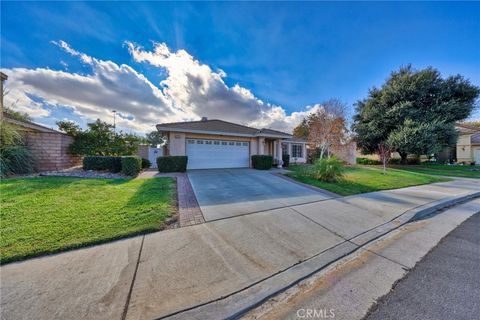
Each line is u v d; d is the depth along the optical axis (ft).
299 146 71.97
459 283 7.38
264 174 34.14
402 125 59.93
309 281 7.63
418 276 7.87
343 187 25.29
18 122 29.48
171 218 13.20
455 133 57.11
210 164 42.57
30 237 9.75
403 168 60.49
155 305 6.07
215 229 11.89
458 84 57.16
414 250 10.26
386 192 24.16
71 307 5.82
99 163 32.94
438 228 13.60
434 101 58.85
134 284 6.94
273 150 51.96
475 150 71.82
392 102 63.52
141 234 10.90
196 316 5.79
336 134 70.85
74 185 20.67
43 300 6.04
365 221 14.34
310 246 10.40
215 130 42.09
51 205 14.29
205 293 6.69
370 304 6.33
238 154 45.65
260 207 16.21
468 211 17.98
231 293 6.75
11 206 13.79
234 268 8.16
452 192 25.12
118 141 54.34
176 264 8.26
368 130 67.62
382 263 8.95
